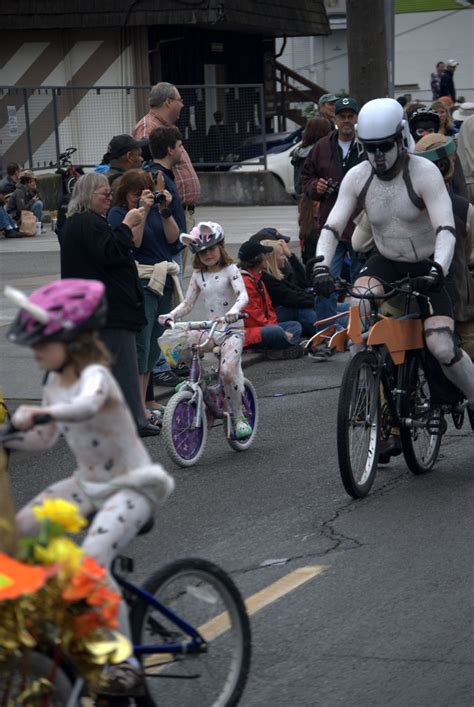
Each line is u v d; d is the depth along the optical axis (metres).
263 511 12.29
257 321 20.64
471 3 77.69
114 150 16.86
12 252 33.34
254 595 9.86
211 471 13.99
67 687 6.47
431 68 79.00
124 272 14.07
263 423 16.42
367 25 30.91
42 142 45.72
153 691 7.34
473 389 13.25
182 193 19.23
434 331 12.87
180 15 46.84
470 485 13.09
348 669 8.45
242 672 7.64
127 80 48.59
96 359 6.84
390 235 13.13
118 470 7.01
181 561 7.37
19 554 6.41
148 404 16.61
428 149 15.19
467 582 10.09
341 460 12.26
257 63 55.06
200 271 14.53
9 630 6.14
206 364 17.38
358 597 9.80
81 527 6.55
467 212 16.64
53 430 7.14
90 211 14.04
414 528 11.57
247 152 47.56
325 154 21.55
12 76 49.59
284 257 21.80
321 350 20.81
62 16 47.66
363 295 12.68
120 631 6.85
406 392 12.94
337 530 11.57
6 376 18.44
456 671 8.38
